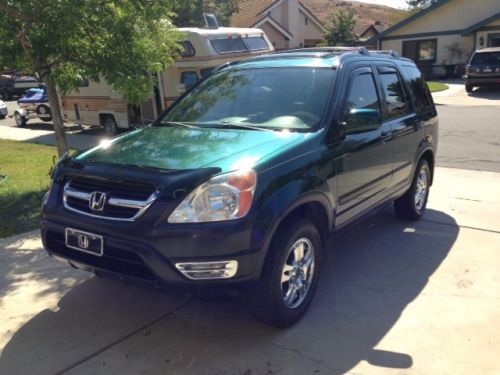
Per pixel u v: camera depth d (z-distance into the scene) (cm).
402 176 550
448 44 3131
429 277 463
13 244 553
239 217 323
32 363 341
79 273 478
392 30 3309
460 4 3042
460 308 405
